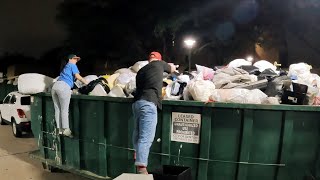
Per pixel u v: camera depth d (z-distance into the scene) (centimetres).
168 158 390
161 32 2131
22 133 995
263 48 1967
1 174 595
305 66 522
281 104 351
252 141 353
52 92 495
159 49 2292
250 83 417
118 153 438
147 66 403
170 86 422
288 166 347
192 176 380
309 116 340
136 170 410
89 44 2620
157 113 392
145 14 2266
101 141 452
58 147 527
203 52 2145
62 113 488
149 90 386
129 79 505
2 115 1096
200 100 371
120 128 433
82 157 486
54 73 3325
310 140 342
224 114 360
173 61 2197
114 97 428
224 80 421
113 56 2559
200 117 369
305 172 346
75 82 541
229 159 362
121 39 2477
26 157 719
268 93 401
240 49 2048
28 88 594
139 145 380
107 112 446
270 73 470
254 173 356
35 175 587
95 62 2691
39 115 562
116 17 2423
